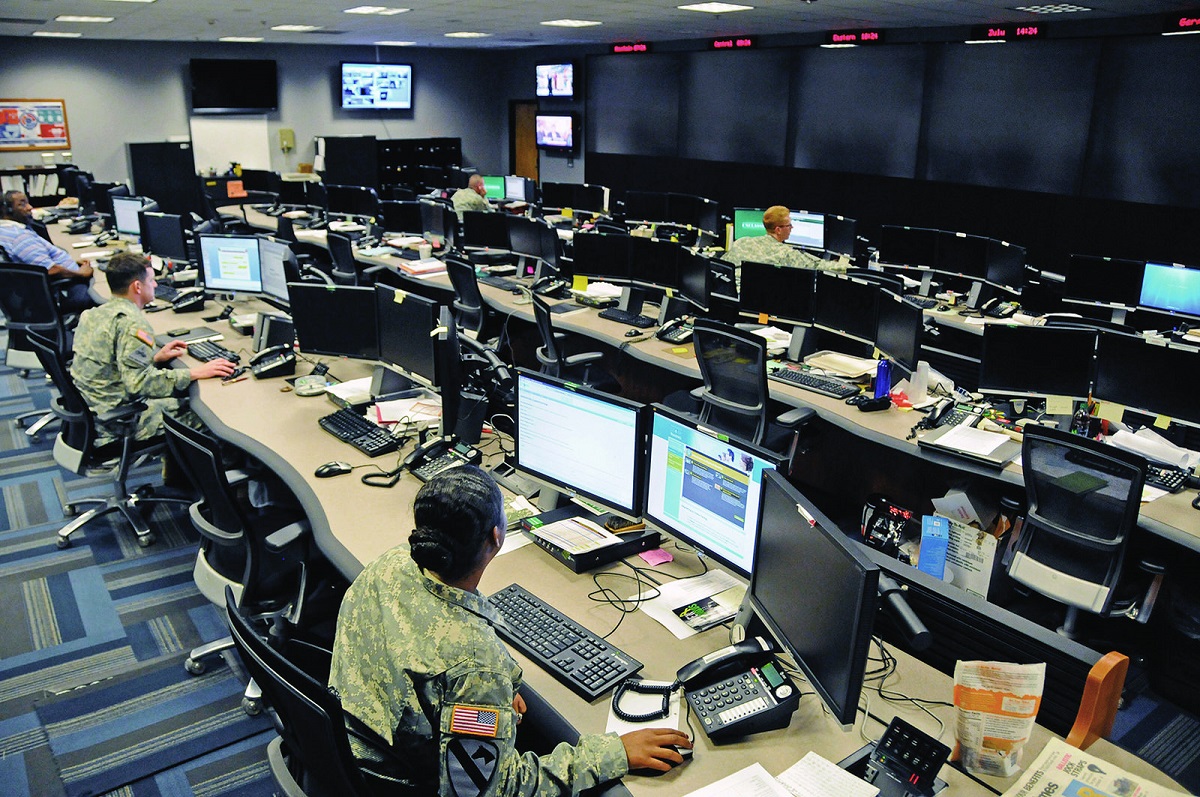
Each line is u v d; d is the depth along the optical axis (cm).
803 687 181
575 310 543
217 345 427
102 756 266
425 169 1261
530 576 225
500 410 316
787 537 177
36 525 414
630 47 1254
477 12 839
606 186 1288
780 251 529
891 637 193
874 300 404
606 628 202
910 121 902
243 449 309
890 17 833
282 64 1309
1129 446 332
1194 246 711
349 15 860
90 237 800
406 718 157
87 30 1003
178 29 1007
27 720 281
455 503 156
